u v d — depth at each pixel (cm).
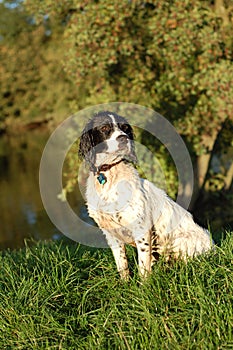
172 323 398
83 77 1100
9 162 2756
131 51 1006
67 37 1118
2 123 4244
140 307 421
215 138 1133
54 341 425
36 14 1074
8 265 532
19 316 440
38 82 3953
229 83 952
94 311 442
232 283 423
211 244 513
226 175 1286
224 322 394
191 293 422
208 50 957
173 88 1045
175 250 534
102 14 952
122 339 398
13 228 1542
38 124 4375
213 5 1119
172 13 937
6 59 3906
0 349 427
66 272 500
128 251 562
